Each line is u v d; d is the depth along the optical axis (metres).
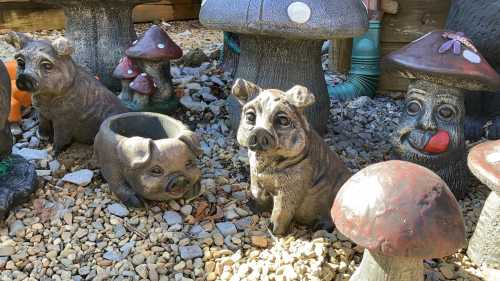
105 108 1.16
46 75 1.05
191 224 0.99
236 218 1.01
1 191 0.98
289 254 0.87
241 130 0.86
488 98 1.33
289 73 1.20
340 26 1.07
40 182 1.08
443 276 0.89
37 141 1.26
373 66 1.66
